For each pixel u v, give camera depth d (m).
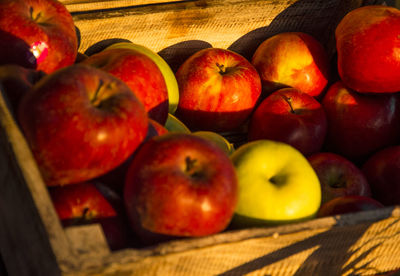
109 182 0.73
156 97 0.79
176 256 0.68
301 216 0.75
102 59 0.79
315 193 0.76
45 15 0.79
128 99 0.71
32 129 0.69
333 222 0.72
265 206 0.74
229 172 0.71
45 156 0.69
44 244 0.67
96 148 0.69
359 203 0.77
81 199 0.71
